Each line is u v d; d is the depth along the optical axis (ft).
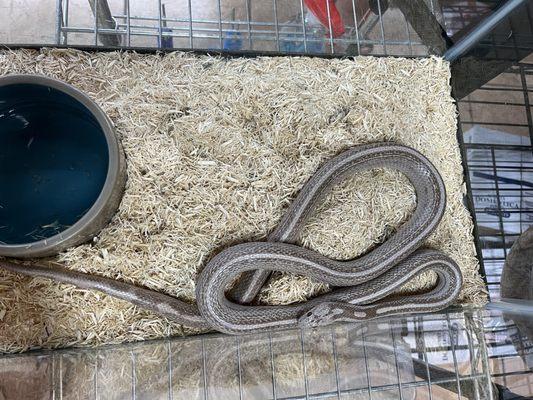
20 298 1.51
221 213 1.63
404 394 1.64
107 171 1.41
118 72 1.61
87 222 1.33
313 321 1.58
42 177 1.50
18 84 1.33
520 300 1.69
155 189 1.59
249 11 1.84
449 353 1.72
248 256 1.52
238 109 1.66
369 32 1.99
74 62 1.58
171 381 1.54
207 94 1.65
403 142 1.78
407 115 1.80
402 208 1.79
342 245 1.73
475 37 1.75
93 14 1.83
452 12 1.79
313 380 1.59
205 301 1.50
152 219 1.59
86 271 1.54
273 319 1.57
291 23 1.99
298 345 1.61
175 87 1.63
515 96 1.73
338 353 1.64
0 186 1.46
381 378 1.64
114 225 1.56
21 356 1.48
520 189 1.76
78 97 1.33
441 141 1.85
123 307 1.57
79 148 1.53
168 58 1.64
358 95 1.75
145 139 1.59
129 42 1.67
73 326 1.54
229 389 1.55
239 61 1.69
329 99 1.73
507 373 1.65
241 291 1.60
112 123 1.46
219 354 1.58
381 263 1.68
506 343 1.67
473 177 1.87
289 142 1.69
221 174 1.63
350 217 1.73
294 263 1.57
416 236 1.70
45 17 1.92
